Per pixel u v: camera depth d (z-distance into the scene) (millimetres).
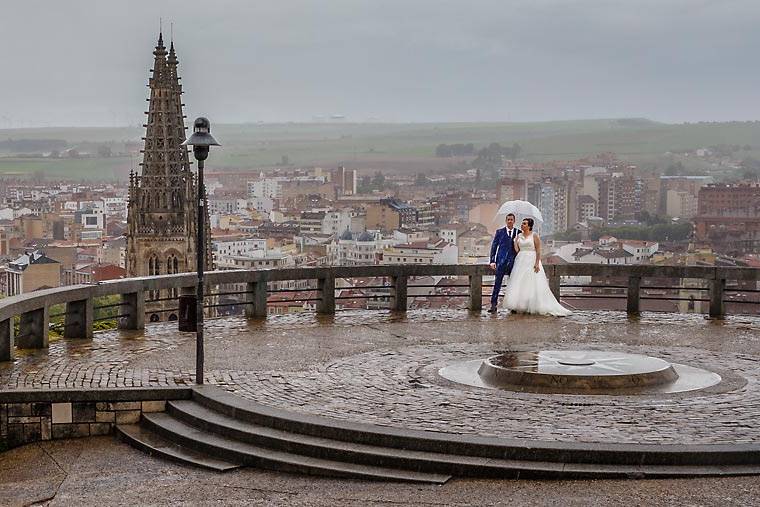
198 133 17297
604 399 16234
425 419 14789
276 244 162125
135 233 107562
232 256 143250
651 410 15453
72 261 145500
